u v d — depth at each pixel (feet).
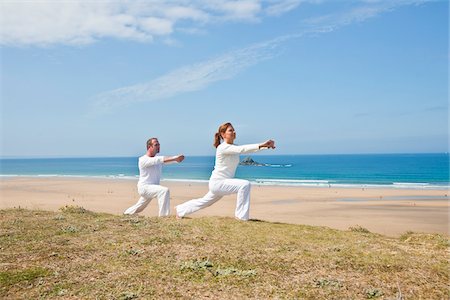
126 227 27.45
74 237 24.85
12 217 31.60
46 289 16.79
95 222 29.35
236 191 30.12
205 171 301.63
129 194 121.90
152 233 25.49
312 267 19.19
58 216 31.91
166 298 15.90
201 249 21.79
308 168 332.19
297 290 16.63
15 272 18.58
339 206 95.09
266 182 183.11
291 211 86.79
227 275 18.13
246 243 23.11
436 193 126.93
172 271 18.66
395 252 22.06
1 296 16.16
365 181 188.03
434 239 26.81
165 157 35.35
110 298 15.92
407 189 143.13
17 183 173.78
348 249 22.21
